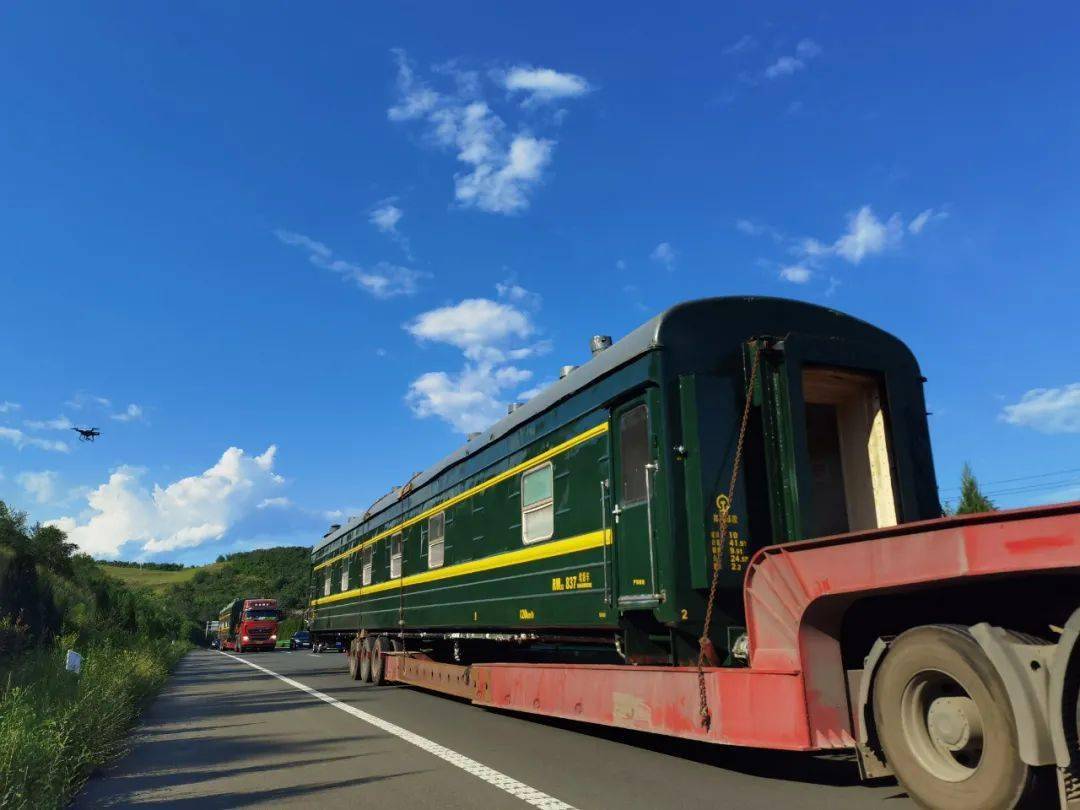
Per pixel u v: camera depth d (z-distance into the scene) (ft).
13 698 25.61
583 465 29.68
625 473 26.89
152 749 30.07
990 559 14.55
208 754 28.53
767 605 18.90
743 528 23.58
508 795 20.01
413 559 50.72
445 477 45.91
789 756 24.26
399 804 19.58
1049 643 13.92
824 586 17.46
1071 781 12.96
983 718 14.05
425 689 51.06
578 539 29.58
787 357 23.58
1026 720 13.28
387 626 55.67
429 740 29.50
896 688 15.96
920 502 24.30
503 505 37.17
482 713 38.29
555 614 30.94
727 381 24.90
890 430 24.70
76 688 32.83
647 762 23.94
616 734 30.07
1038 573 14.21
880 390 25.27
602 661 33.99
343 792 21.21
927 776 15.11
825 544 17.53
